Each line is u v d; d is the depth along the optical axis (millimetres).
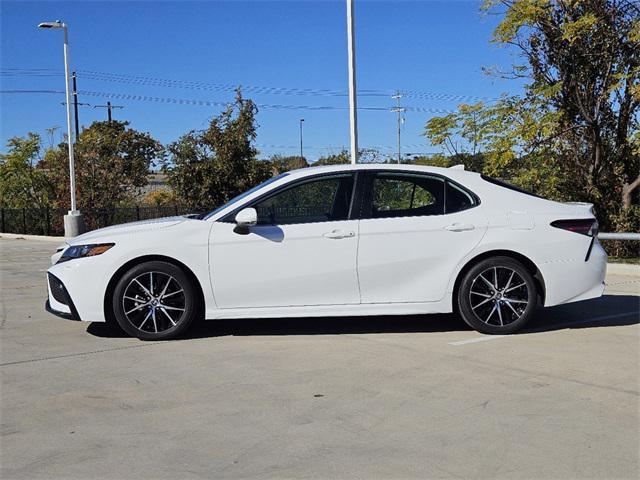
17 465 3812
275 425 4363
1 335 7055
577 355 5949
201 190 21578
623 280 10367
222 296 6527
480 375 5379
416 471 3674
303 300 6574
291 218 6648
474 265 6645
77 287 6488
